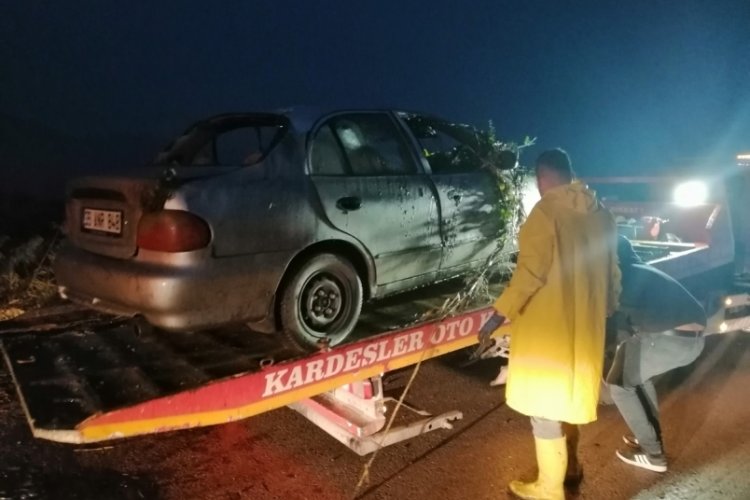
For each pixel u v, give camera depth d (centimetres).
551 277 306
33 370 340
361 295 400
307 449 395
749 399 482
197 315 325
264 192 348
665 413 456
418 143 451
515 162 504
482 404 466
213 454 386
